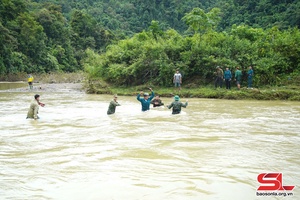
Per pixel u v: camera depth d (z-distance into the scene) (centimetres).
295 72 2406
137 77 2900
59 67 7062
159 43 2828
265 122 1134
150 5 11062
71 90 2966
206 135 907
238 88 2239
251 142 818
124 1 12500
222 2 7900
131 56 2973
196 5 10194
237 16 5997
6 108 1598
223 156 689
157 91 2423
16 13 6625
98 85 2797
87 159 675
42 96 2372
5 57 5494
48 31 7556
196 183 531
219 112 1415
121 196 481
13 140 862
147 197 477
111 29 10225
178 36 3031
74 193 494
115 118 1243
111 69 2891
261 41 2633
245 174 573
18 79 5066
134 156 694
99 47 8531
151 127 1041
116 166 625
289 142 817
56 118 1256
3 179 558
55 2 10838
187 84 2616
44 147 782
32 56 6512
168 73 2620
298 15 4650
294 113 1379
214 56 2562
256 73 2377
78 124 1116
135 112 1405
